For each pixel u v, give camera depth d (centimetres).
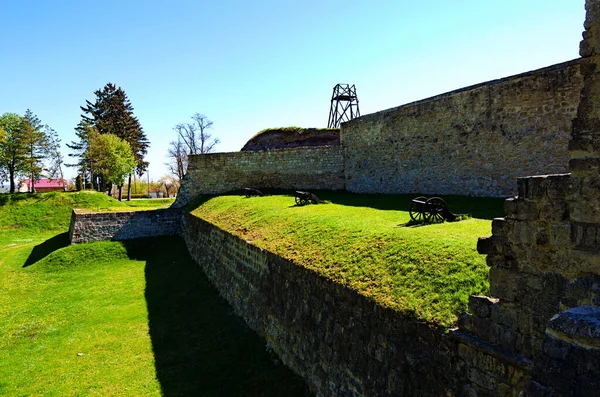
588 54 293
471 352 362
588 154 287
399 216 956
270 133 2970
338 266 635
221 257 1209
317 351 607
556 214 306
